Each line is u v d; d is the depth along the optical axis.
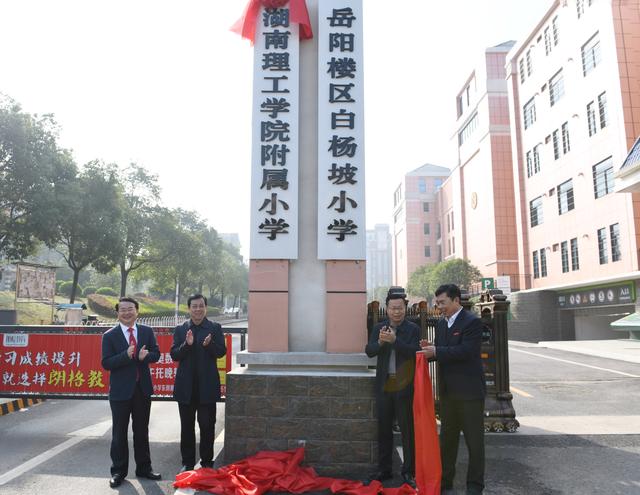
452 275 38.06
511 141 35.47
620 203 21.03
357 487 4.08
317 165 5.14
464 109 42.88
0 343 6.80
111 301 38.19
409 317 6.46
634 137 20.44
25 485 4.37
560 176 26.45
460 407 4.09
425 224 65.81
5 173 19.17
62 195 20.91
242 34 5.32
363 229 4.95
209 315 48.00
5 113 18.58
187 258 33.78
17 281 20.38
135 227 30.25
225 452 4.65
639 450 5.35
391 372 4.41
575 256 25.11
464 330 4.07
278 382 4.66
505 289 24.25
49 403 8.09
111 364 4.48
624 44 21.11
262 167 5.05
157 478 4.55
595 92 22.78
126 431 4.53
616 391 9.30
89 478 4.56
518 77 31.92
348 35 5.21
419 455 3.92
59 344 6.76
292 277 5.02
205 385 4.65
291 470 4.30
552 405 8.02
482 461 3.99
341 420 4.61
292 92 5.14
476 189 39.81
